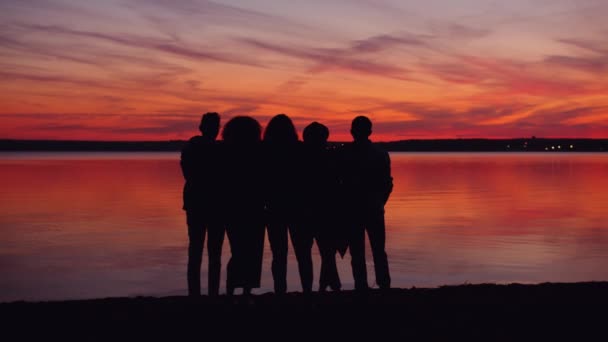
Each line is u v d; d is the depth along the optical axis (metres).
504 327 3.80
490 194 28.89
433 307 4.17
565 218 18.86
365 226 5.46
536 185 36.03
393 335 3.66
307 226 5.10
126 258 12.35
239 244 5.14
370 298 4.38
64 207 22.67
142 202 24.80
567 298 4.39
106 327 3.71
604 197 27.05
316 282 9.65
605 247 13.40
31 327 3.67
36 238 14.99
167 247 13.72
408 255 12.54
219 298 4.36
